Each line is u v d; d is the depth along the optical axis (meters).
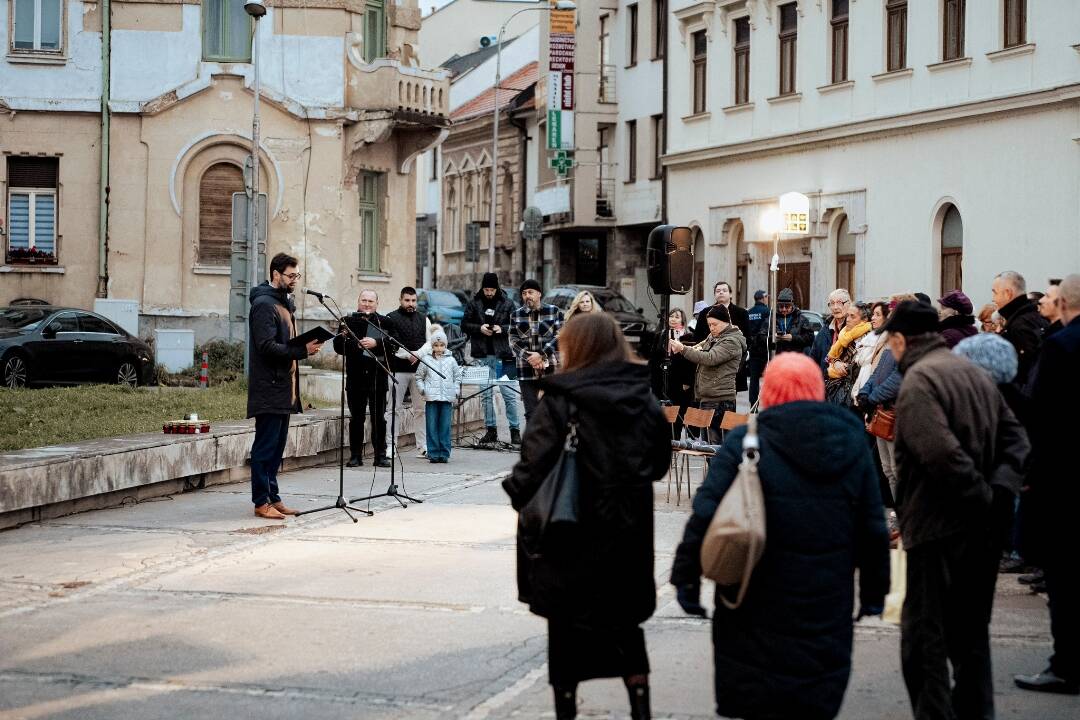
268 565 11.22
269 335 13.37
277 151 32.66
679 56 45.09
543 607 6.56
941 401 6.77
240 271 21.36
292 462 17.64
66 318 27.89
